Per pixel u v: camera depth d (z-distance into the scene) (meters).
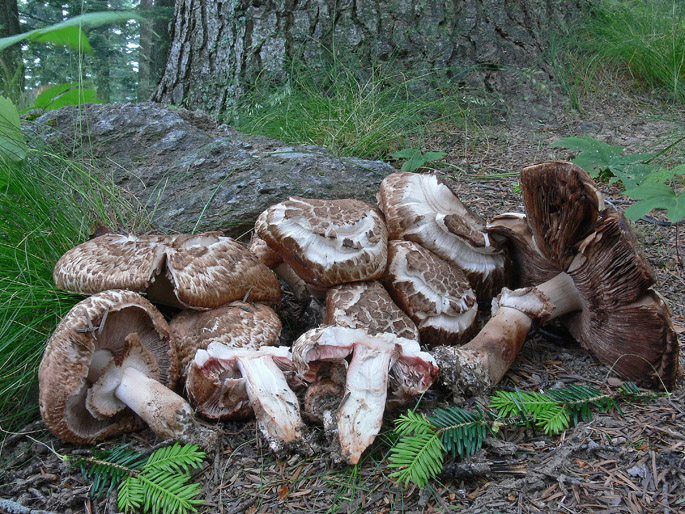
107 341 0.57
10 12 2.05
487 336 0.61
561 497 0.49
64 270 0.63
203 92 1.31
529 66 1.32
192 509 0.49
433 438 0.51
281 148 0.96
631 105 1.36
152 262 0.60
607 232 0.54
